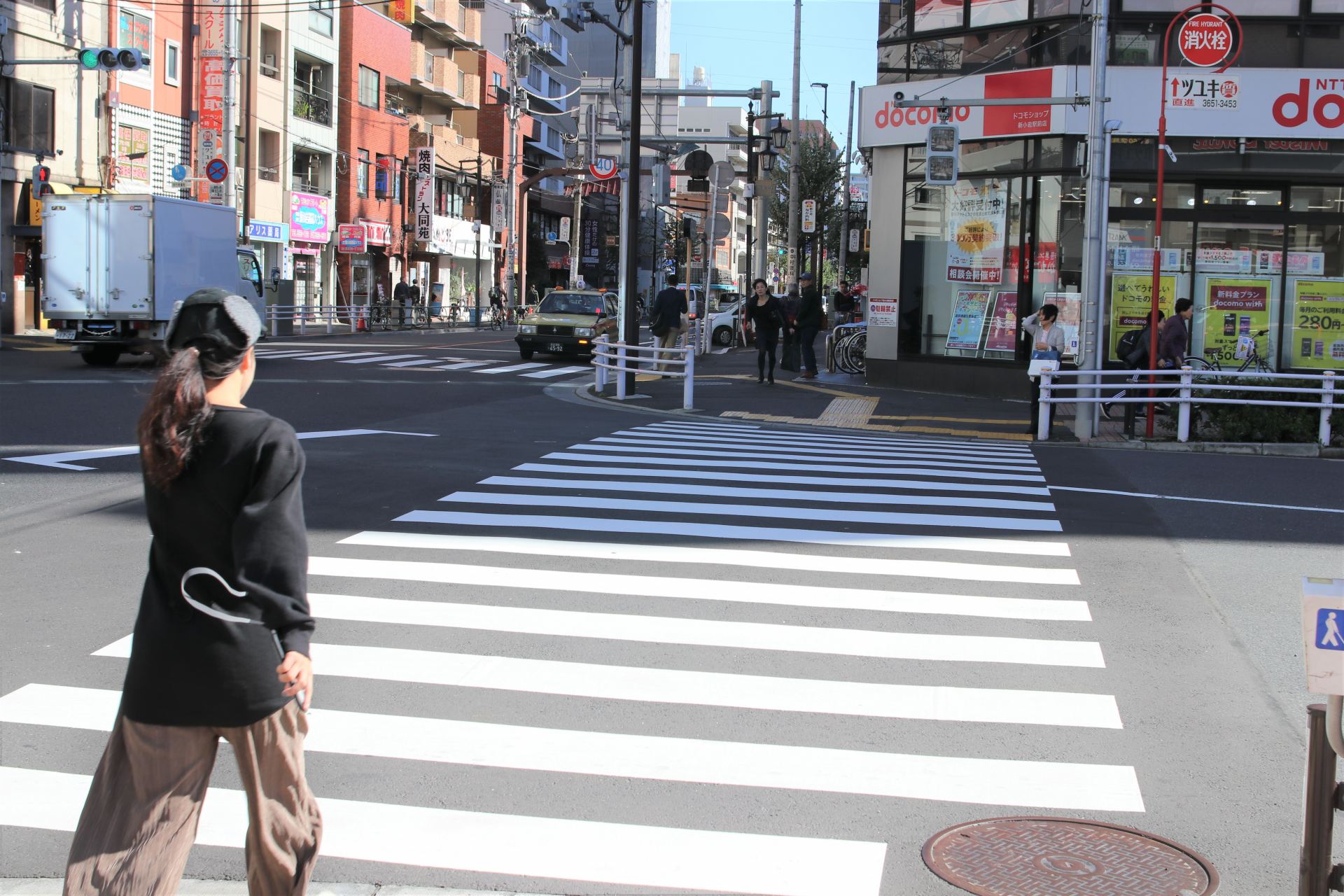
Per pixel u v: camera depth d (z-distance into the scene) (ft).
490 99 231.30
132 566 25.61
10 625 21.38
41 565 25.59
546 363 93.20
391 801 14.66
